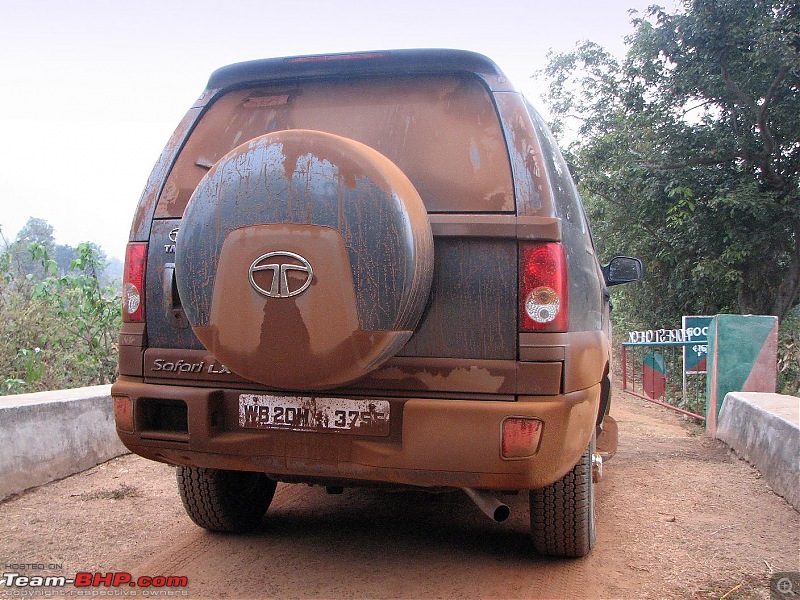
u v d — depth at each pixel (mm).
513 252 2941
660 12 12422
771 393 6902
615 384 14297
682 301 13688
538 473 2865
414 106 3297
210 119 3580
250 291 2791
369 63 3398
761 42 11164
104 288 8852
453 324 2961
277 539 3967
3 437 4637
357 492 4938
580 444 3053
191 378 3236
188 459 3213
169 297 3285
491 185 3025
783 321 11922
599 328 3861
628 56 13383
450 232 2965
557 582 3348
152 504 4598
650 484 5203
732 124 12453
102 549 3795
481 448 2842
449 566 3551
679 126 12836
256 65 3539
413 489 3275
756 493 4887
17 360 7613
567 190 3484
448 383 2934
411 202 2830
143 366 3328
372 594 3219
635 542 3904
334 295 2732
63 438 5188
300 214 2773
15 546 3822
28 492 4781
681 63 12656
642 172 12688
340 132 3330
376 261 2721
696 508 4566
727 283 12328
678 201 12414
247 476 4047
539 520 3488
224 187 2877
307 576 3432
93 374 8312
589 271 3557
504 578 3396
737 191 11773
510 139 3080
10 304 8016
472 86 3273
